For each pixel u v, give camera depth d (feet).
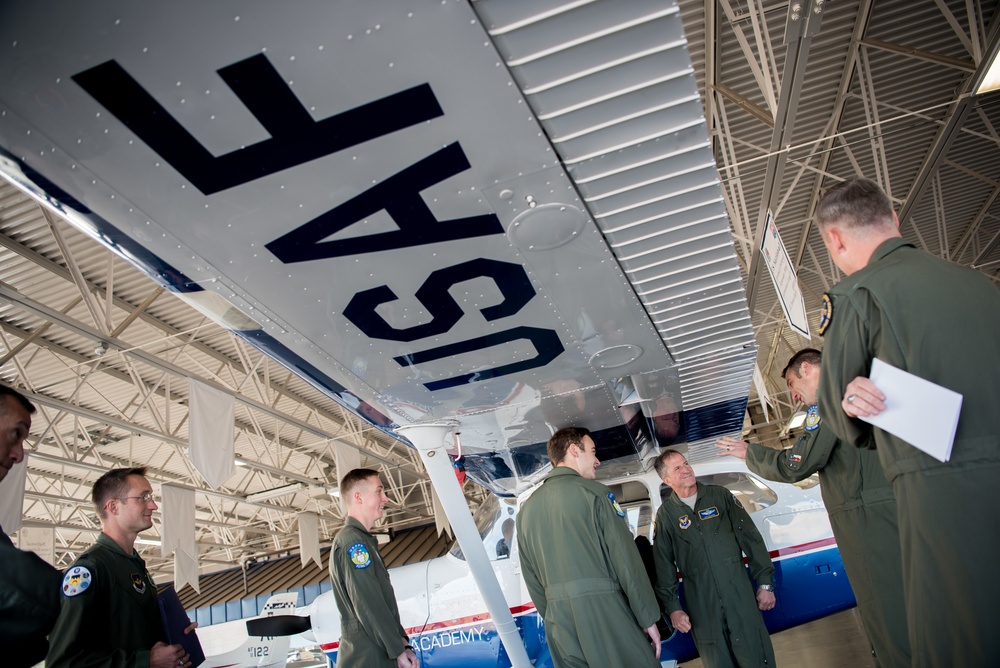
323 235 5.82
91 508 52.60
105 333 25.17
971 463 4.02
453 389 9.53
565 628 8.71
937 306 4.37
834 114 21.49
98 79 4.18
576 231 6.29
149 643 8.18
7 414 5.94
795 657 14.02
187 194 5.16
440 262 6.46
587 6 4.23
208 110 4.46
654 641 8.61
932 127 23.54
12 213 21.24
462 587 14.14
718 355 10.01
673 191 6.01
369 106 4.58
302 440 51.03
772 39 18.42
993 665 3.76
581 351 8.87
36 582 5.18
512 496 14.80
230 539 77.46
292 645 18.89
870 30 18.88
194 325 30.58
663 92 4.96
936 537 4.05
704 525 12.12
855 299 4.81
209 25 3.91
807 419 8.68
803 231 28.55
